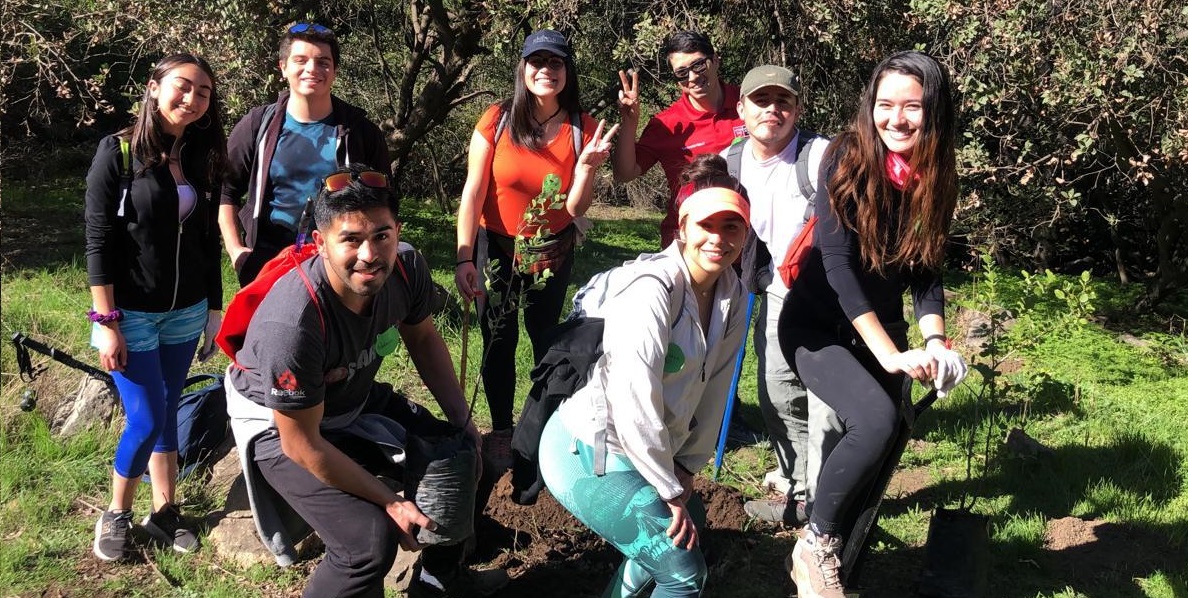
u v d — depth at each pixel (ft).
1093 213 42.32
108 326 11.75
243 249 13.58
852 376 10.88
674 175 16.46
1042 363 23.77
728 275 10.26
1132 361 25.88
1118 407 20.42
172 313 12.35
